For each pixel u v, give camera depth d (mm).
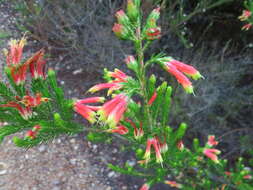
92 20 590
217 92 533
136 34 162
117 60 590
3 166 496
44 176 496
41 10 618
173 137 230
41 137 204
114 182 504
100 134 237
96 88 174
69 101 199
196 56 564
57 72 613
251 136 524
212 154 275
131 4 155
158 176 283
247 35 676
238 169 355
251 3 396
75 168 513
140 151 229
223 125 553
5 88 195
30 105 189
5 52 185
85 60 596
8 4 722
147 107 201
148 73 613
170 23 603
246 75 638
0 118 198
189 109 527
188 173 433
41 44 645
